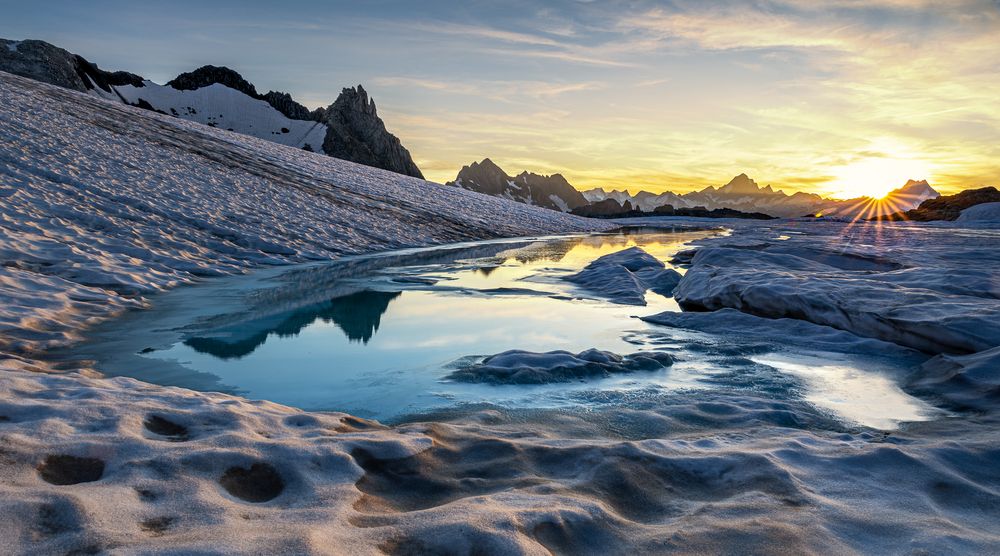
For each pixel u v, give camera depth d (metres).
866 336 7.80
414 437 3.84
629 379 6.06
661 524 2.77
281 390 5.70
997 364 5.62
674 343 7.84
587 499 2.93
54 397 4.13
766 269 12.32
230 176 25.14
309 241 18.91
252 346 7.47
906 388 5.79
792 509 2.86
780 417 4.87
